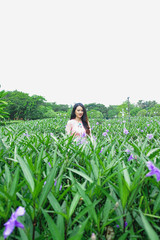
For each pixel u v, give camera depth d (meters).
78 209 0.88
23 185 0.91
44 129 6.29
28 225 0.74
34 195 0.70
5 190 0.71
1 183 0.98
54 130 6.41
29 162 1.08
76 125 3.63
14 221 0.54
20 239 0.68
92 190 0.93
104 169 1.09
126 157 1.56
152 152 1.26
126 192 0.74
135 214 0.83
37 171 0.97
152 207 0.90
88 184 1.01
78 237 0.51
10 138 2.10
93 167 1.09
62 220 0.71
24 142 1.93
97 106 81.12
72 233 0.71
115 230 0.82
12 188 0.72
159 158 1.28
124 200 0.75
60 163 1.23
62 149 1.69
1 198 0.73
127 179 0.85
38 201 0.74
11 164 1.33
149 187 1.09
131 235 0.69
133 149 1.59
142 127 4.80
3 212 0.66
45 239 0.71
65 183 1.16
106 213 0.73
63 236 0.65
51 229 0.61
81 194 0.78
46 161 1.25
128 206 0.75
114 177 1.10
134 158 1.28
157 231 0.80
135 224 0.85
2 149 1.43
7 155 1.47
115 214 0.86
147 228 0.54
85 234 0.76
